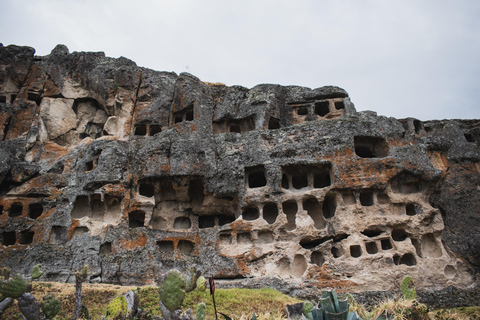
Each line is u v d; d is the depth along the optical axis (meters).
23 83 28.58
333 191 22.72
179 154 23.95
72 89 29.08
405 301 10.91
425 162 23.64
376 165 22.95
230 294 16.67
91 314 14.04
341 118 24.94
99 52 29.67
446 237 24.55
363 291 20.05
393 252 21.61
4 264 20.83
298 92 29.02
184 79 27.72
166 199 24.70
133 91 27.58
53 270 20.72
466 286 21.67
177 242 22.64
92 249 21.70
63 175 24.25
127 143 25.36
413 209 23.75
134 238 22.20
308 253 21.45
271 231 22.50
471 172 26.38
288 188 24.05
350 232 21.80
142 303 14.91
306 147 23.55
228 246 22.48
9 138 26.03
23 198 23.59
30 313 7.36
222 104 27.88
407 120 27.83
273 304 16.06
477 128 29.02
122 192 23.20
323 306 8.03
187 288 7.84
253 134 24.92
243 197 23.19
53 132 27.83
